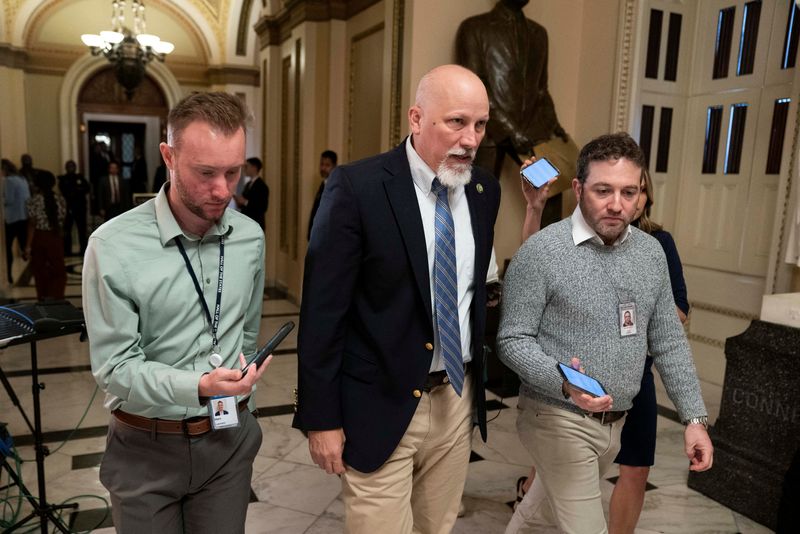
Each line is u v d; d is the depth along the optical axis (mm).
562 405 1723
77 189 10422
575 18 4914
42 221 6316
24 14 11102
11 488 2869
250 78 12750
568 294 1681
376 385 1623
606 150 1640
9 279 7734
